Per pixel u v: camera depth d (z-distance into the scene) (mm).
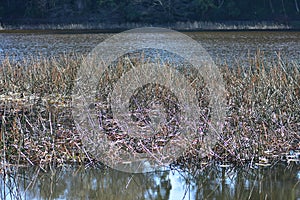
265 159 8758
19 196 7340
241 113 9727
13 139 8898
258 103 10242
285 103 10453
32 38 39281
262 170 8430
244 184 7938
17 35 43188
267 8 61156
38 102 11125
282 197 7430
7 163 8211
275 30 50594
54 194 7512
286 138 9359
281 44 32875
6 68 14734
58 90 12812
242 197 7477
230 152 8727
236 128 9070
